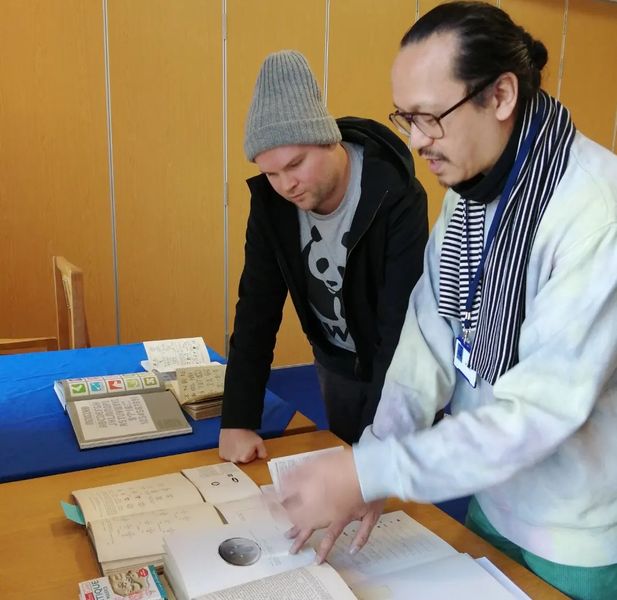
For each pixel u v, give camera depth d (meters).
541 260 0.74
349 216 1.27
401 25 3.92
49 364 1.79
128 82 3.25
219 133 3.52
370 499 0.71
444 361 0.96
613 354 0.67
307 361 4.09
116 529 0.86
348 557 0.83
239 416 1.22
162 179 3.42
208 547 0.80
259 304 1.32
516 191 0.75
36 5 2.99
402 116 0.73
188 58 3.37
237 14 3.44
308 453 1.10
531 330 0.71
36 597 0.75
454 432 0.69
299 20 3.61
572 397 0.67
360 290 1.30
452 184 0.77
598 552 0.82
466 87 0.68
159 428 1.28
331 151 1.18
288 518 0.85
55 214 3.20
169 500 0.96
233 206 3.65
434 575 0.79
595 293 0.66
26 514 0.94
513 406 0.68
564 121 0.76
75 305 2.07
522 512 0.86
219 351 3.79
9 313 3.18
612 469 0.80
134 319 3.50
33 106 3.06
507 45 0.68
